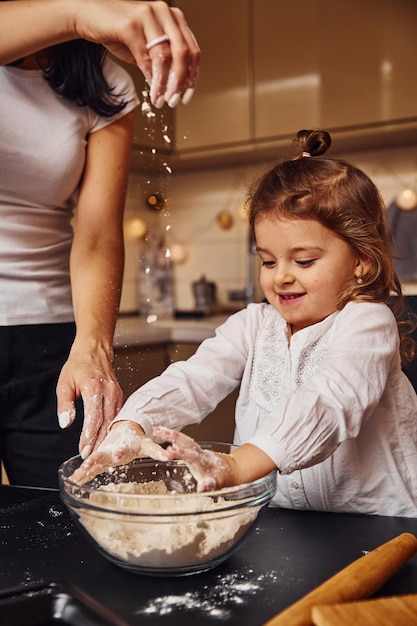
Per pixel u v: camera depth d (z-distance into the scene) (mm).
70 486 761
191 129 3305
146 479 929
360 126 2896
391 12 2783
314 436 859
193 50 910
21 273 1351
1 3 1074
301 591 705
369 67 2850
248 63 3129
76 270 1318
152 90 924
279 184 1058
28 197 1354
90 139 1391
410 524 892
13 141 1292
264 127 3119
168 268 3645
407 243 3068
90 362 1163
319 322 1096
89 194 1368
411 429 1147
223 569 759
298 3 2980
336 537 850
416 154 3119
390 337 1031
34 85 1303
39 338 1369
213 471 769
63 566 767
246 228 3545
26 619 696
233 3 3135
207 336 2906
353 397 916
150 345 2867
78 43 1306
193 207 3709
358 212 1055
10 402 1361
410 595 610
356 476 1106
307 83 2996
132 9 930
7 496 1018
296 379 1126
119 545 725
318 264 1043
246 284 3570
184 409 1106
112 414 1091
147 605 677
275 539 845
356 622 561
